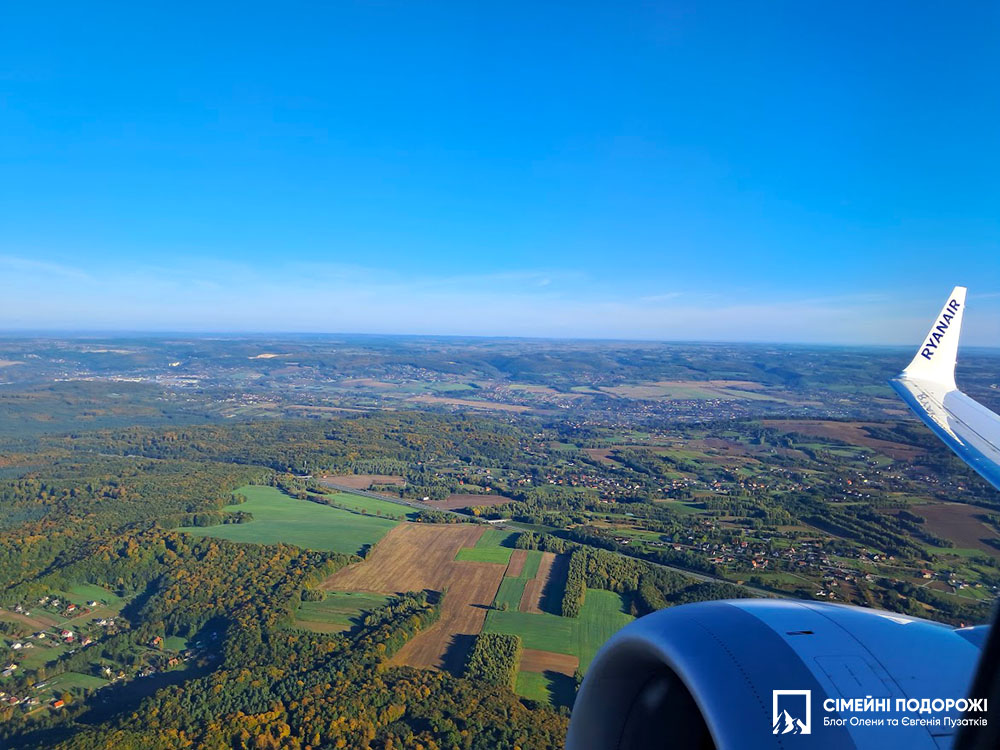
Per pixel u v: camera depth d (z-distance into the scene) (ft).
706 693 16.39
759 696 15.97
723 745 15.14
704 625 18.90
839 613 19.66
